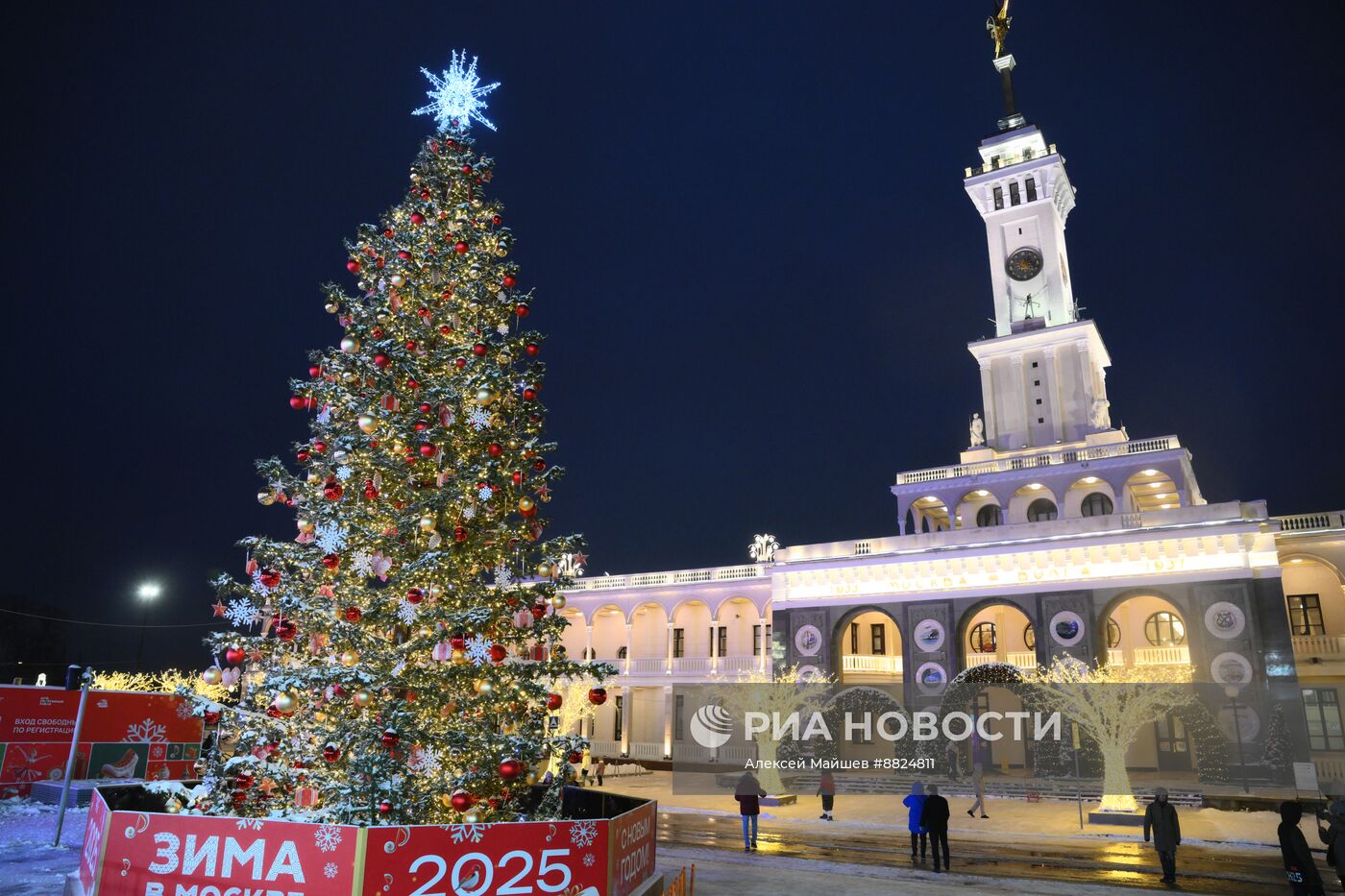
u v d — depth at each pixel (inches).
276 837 382.3
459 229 530.6
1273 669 1464.1
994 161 2459.4
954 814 1202.6
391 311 500.1
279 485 472.1
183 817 398.0
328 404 477.7
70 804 930.7
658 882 503.5
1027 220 2359.7
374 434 457.4
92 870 421.7
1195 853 880.3
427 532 441.1
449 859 383.2
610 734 2228.1
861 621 1996.8
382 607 436.8
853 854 861.8
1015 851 886.4
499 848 394.6
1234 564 1537.9
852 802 1405.0
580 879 414.9
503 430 495.5
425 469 464.8
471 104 571.8
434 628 437.7
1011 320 2301.9
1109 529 1678.2
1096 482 1925.4
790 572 1967.3
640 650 2297.0
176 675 1466.5
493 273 534.6
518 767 422.0
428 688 428.8
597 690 486.9
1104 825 1069.1
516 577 497.0
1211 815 1180.5
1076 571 1675.7
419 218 517.0
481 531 476.1
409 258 512.4
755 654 2138.3
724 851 866.1
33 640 2313.0
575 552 510.9
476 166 554.9
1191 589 1562.5
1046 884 691.4
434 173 540.1
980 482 2004.2
